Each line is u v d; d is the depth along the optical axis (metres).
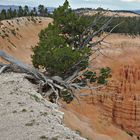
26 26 146.88
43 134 18.23
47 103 25.31
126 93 97.88
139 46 127.25
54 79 31.50
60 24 35.59
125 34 149.12
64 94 32.12
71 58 31.64
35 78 31.27
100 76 34.72
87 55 33.56
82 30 35.69
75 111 70.00
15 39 116.56
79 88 32.28
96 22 35.31
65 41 34.97
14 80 28.78
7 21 132.00
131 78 103.69
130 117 91.81
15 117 20.69
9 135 18.27
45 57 31.86
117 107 91.00
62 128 19.73
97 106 83.38
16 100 23.78
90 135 57.38
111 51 107.88
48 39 32.94
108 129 76.06
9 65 32.59
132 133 88.50
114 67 104.62
